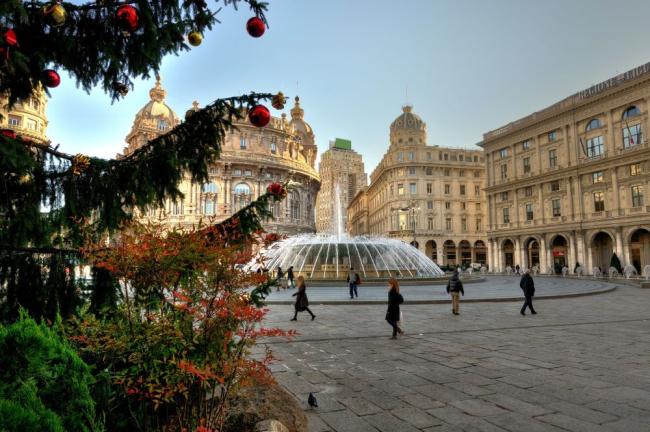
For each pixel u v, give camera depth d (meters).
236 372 3.35
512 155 59.59
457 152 80.75
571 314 15.16
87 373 2.86
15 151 3.64
